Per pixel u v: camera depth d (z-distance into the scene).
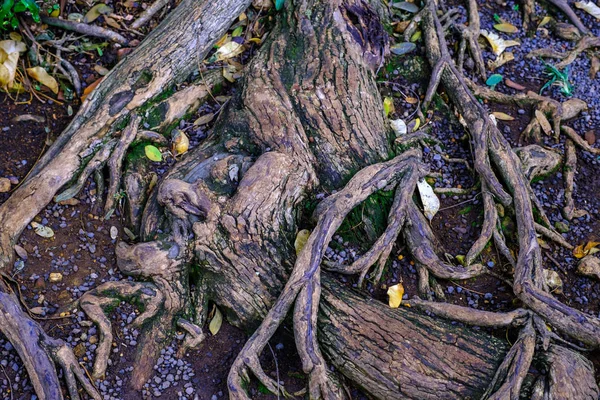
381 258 1.37
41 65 1.56
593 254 1.48
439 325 1.31
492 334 1.33
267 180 1.34
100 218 1.41
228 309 1.34
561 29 1.80
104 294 1.32
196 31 1.55
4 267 1.32
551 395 1.21
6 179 1.43
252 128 1.43
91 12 1.63
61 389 1.24
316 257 1.30
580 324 1.28
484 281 1.42
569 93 1.69
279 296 1.29
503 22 1.79
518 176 1.47
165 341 1.32
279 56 1.51
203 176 1.38
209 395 1.29
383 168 1.41
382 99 1.60
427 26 1.68
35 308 1.30
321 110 1.45
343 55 1.50
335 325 1.29
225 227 1.32
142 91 1.49
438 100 1.62
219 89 1.59
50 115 1.53
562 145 1.62
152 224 1.37
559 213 1.53
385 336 1.28
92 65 1.59
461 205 1.50
